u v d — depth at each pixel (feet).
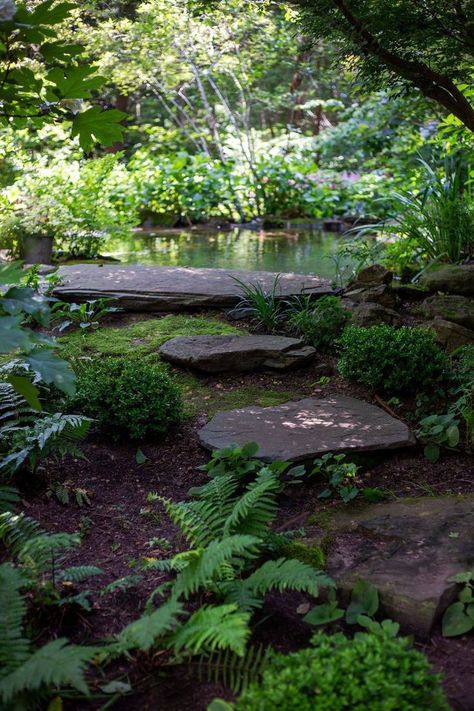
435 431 14.07
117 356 17.76
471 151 25.48
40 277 22.00
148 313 20.38
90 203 31.19
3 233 28.17
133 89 47.06
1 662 7.80
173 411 14.78
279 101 61.98
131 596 9.95
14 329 7.93
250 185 48.06
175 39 41.57
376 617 9.55
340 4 15.38
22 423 13.93
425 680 7.24
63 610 9.38
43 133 35.88
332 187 50.52
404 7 15.31
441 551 10.46
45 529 11.47
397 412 15.44
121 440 14.60
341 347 18.07
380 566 10.18
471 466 13.64
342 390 16.42
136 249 33.68
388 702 6.81
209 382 16.89
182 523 10.41
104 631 9.26
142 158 48.60
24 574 9.41
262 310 19.19
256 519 10.60
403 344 15.89
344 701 6.82
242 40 46.32
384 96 42.78
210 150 59.67
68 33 32.60
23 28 8.79
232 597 9.26
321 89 66.80
